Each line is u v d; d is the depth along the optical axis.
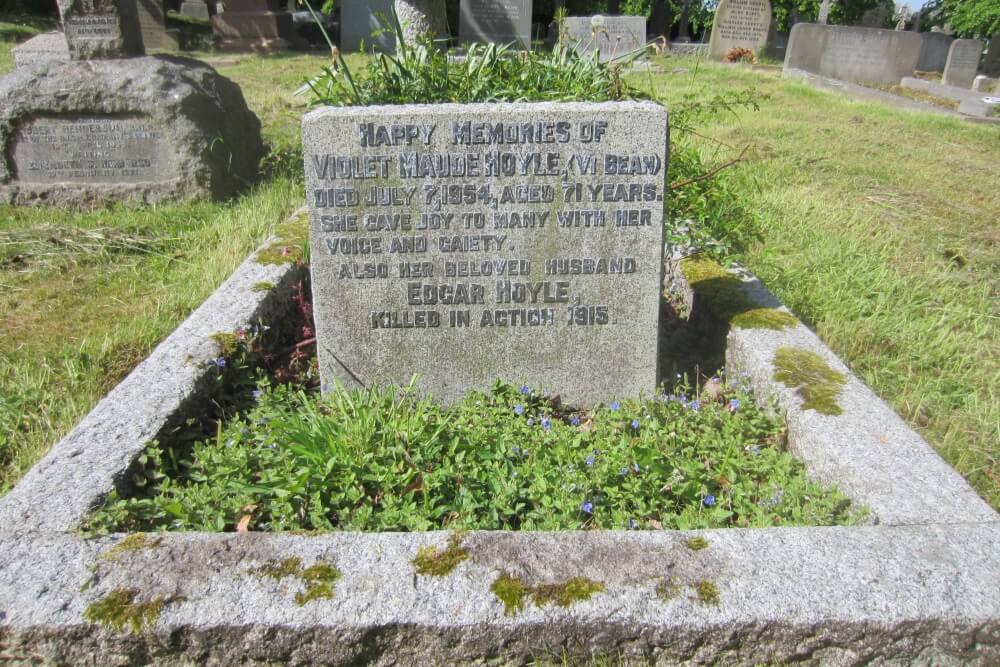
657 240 3.11
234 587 1.86
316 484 2.46
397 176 2.98
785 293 4.41
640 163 2.99
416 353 3.24
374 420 2.78
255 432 2.82
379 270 3.11
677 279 4.27
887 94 13.35
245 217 5.76
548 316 3.20
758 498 2.54
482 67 4.06
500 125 2.92
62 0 6.43
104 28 6.55
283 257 4.15
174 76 6.47
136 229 5.62
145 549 1.97
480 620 1.81
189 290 4.49
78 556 1.95
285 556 1.96
